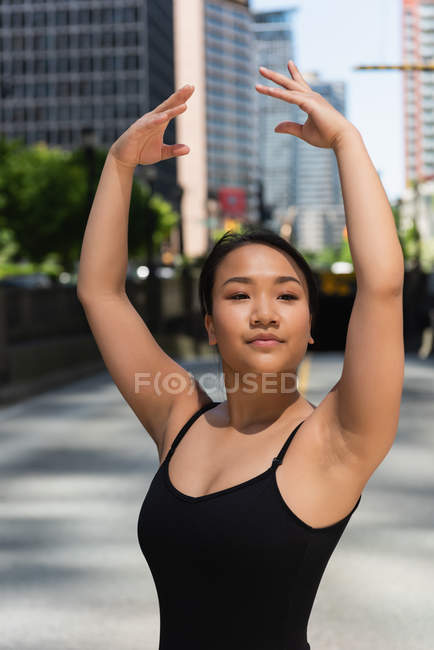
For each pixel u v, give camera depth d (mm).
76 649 5215
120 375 2043
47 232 83938
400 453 11938
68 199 83500
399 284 1588
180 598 1741
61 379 23391
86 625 5625
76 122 186250
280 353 1730
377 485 9883
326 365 28078
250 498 1671
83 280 2029
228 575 1671
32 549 7445
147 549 1796
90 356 28078
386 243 1588
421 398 18531
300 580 1678
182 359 31781
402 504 8914
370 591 6203
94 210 1996
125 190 1977
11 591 6348
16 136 187125
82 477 10633
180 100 1862
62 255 87688
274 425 1784
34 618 5781
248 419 1812
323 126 1653
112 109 185625
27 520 8484
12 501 9352
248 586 1665
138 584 6477
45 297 25500
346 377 1606
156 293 35625
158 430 2016
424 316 37125
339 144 1659
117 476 10680
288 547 1647
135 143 1893
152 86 190250
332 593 6184
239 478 1708
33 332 24188
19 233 84750
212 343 1878
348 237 1622
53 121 186500
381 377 1575
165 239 146250
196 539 1688
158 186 177750
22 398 19938
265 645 1685
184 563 1715
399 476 10367
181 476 1794
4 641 5363
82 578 6629
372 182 1623
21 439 13859
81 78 185875
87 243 2006
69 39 186375
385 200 1623
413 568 6711
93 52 185750
